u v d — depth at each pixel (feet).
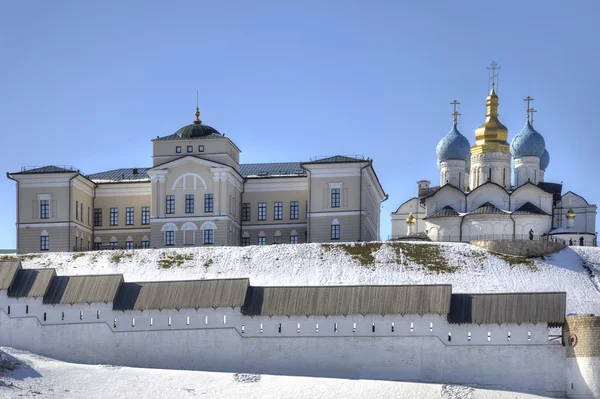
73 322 401.08
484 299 380.17
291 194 541.75
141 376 370.73
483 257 459.73
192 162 522.88
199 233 518.37
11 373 360.69
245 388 360.69
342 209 511.40
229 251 477.36
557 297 374.43
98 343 397.80
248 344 387.14
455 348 374.84
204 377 371.56
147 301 397.60
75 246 531.09
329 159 524.11
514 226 512.63
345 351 380.99
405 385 363.56
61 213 529.45
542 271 447.42
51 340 401.29
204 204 520.42
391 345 378.53
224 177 518.78
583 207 550.36
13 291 407.85
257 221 543.39
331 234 511.40
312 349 383.04
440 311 375.04
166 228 522.06
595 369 360.89
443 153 556.10
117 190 557.74
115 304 399.44
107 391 354.13
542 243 463.42
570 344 366.84
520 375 369.50
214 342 389.19
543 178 570.05
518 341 371.76
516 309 374.02
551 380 367.45
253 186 547.08
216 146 523.70
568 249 469.16
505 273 446.19
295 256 468.34
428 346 376.07
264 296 393.29
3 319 405.80
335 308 383.65
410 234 543.80
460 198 534.37
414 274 447.01
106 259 481.05
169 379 368.48
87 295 402.31
